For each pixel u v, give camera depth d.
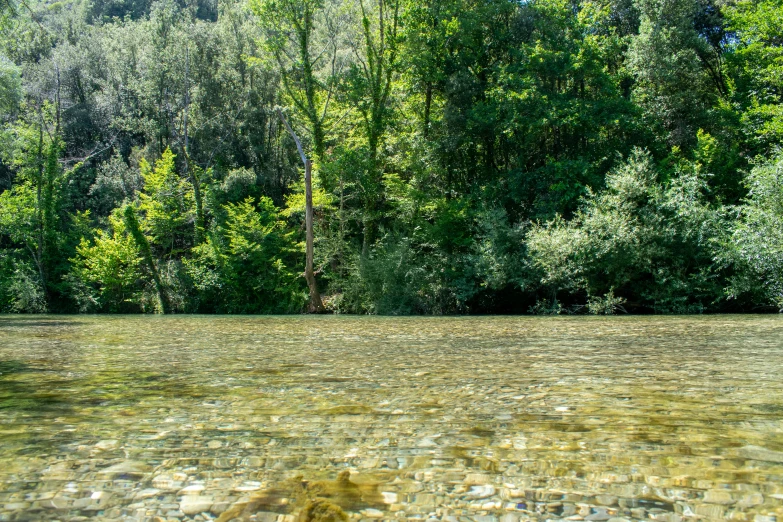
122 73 42.50
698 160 25.50
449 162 29.23
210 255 29.00
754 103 26.03
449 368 4.55
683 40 29.20
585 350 6.13
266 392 3.41
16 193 32.56
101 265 28.42
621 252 21.06
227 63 39.09
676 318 15.16
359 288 25.39
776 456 2.03
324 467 1.93
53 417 2.73
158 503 1.61
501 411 2.82
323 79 29.31
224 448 2.17
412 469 1.91
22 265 29.62
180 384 3.73
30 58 44.62
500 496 1.66
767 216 17.53
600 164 26.41
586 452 2.10
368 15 29.58
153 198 31.69
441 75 28.05
